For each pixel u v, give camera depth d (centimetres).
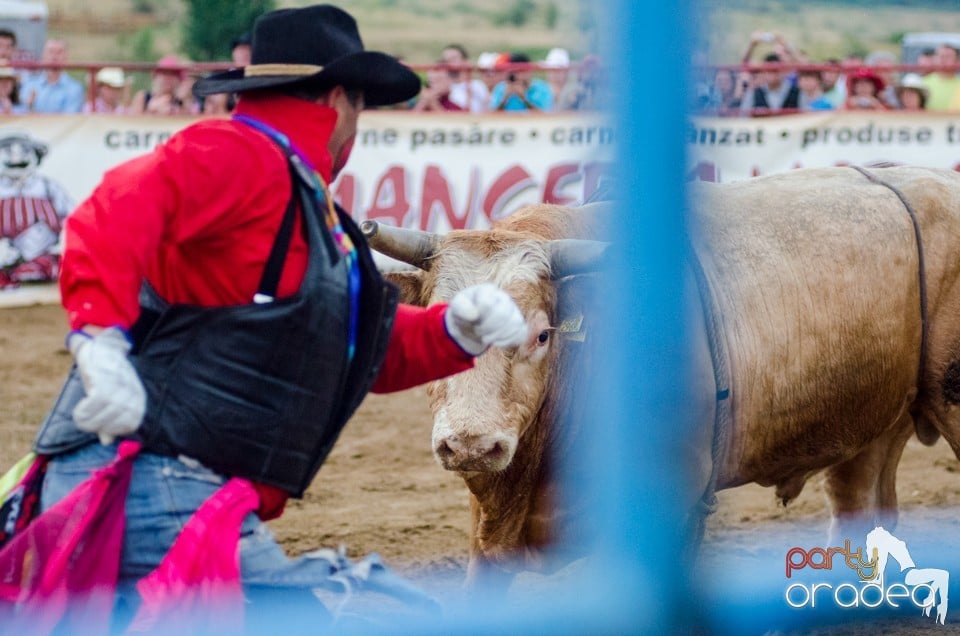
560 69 1977
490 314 497
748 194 809
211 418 475
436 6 5066
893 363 824
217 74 519
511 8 5066
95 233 436
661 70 516
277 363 478
